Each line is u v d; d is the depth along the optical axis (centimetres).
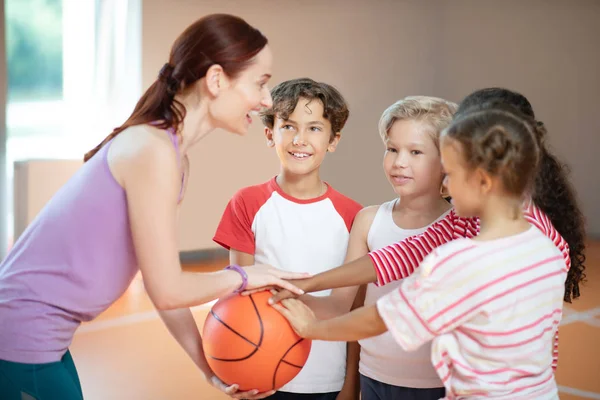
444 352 178
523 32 802
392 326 179
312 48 707
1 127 576
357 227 249
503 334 172
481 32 789
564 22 813
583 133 833
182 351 436
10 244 630
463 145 173
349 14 724
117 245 189
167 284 187
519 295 173
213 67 189
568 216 214
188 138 197
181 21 640
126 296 558
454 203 183
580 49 822
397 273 215
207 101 195
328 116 256
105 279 190
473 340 176
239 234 263
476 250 174
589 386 382
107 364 409
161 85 193
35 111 765
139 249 185
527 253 176
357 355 256
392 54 753
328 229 259
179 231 655
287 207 260
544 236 184
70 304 188
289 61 695
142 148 182
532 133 177
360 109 743
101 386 374
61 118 741
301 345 206
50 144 696
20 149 678
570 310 531
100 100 668
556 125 824
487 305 171
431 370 225
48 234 187
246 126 205
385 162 235
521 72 808
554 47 815
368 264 217
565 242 210
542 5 805
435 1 768
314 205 261
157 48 633
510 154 171
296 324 203
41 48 775
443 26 773
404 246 217
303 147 253
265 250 259
